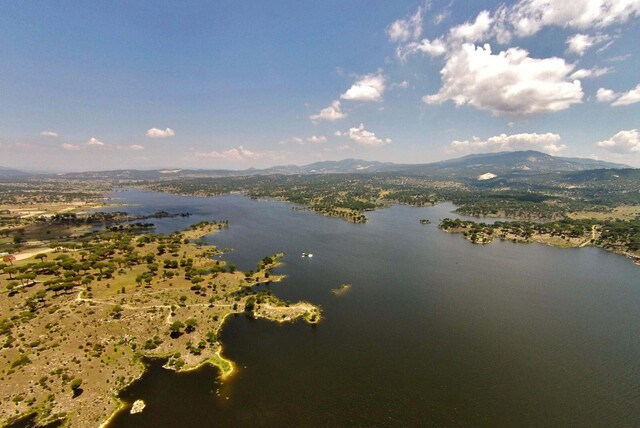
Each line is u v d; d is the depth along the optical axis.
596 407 121.75
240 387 128.50
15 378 123.75
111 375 131.88
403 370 141.38
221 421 111.94
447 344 162.75
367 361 147.25
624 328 181.50
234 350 153.50
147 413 114.94
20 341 143.62
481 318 191.12
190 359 144.50
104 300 185.88
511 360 150.25
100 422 110.75
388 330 175.50
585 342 166.50
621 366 147.12
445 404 121.62
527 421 114.38
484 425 112.25
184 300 194.62
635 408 121.50
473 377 137.62
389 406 119.94
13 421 108.81
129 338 154.38
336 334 170.12
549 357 153.25
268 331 171.62
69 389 121.94
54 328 153.88
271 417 113.88
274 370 139.25
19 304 176.88
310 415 115.00
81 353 140.00
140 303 184.75
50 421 109.56
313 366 142.62
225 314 186.62
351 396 124.75
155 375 134.62
